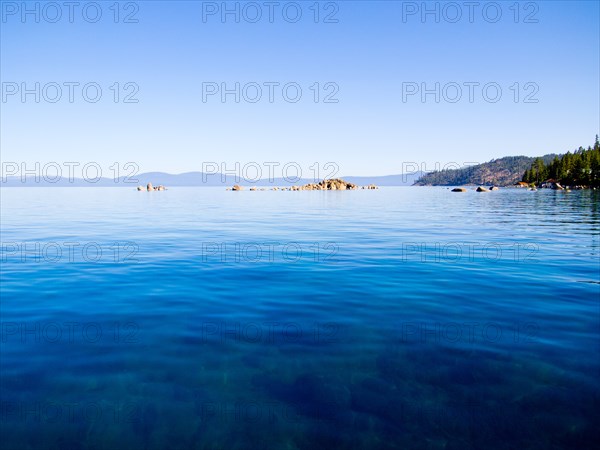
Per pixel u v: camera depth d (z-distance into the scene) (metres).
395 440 3.97
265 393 4.74
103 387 4.81
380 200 55.69
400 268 11.36
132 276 10.42
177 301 8.20
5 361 5.42
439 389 4.81
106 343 6.05
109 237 17.62
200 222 24.58
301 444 3.92
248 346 5.98
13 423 4.12
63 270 11.10
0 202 48.19
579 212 32.44
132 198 61.47
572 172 110.00
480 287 9.25
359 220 25.91
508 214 30.50
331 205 43.69
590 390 4.75
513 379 5.01
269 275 10.54
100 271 11.00
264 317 7.25
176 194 81.38
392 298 8.41
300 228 21.16
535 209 36.09
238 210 35.94
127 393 4.69
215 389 4.81
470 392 4.74
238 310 7.65
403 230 20.14
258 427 4.15
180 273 10.76
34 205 42.44
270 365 5.39
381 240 16.66
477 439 3.97
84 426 4.11
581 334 6.38
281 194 81.88
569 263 11.97
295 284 9.59
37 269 11.22
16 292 8.84
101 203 46.88
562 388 4.80
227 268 11.40
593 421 4.21
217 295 8.66
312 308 7.76
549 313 7.38
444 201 52.31
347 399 4.62
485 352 5.75
